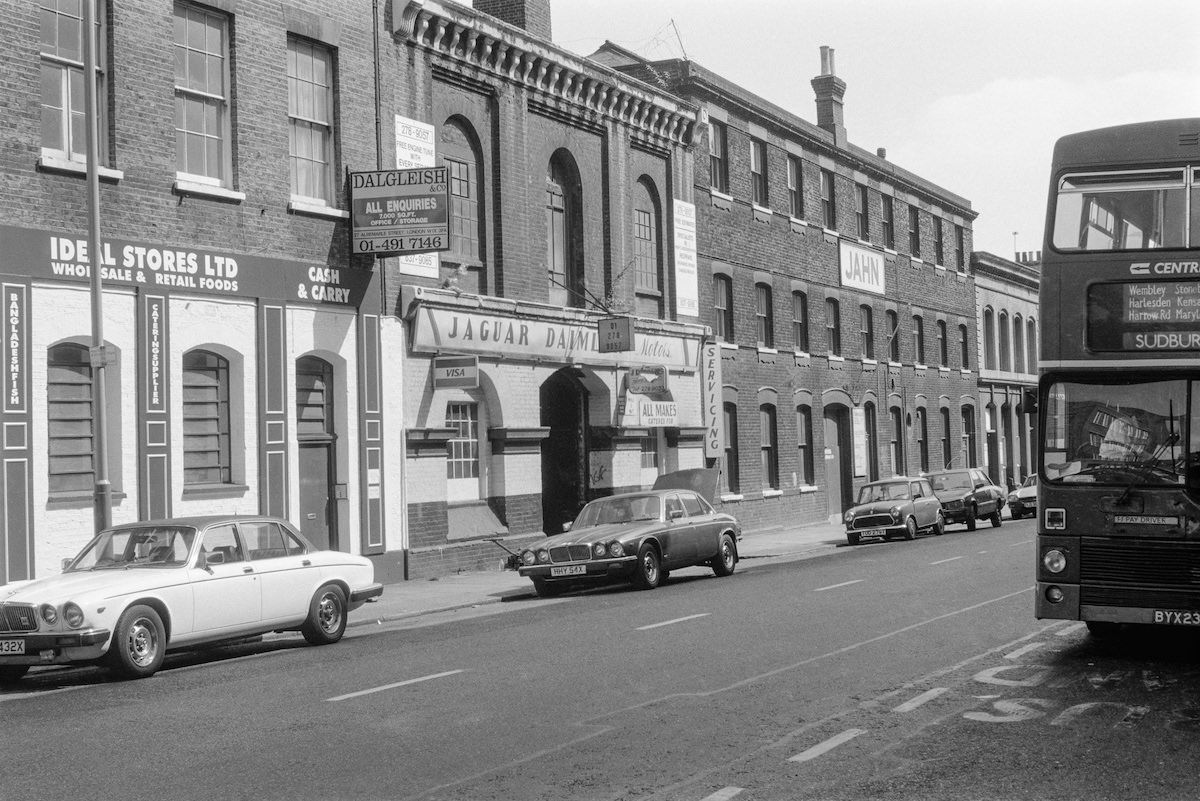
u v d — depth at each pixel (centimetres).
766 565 2628
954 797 709
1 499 1622
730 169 3619
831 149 4247
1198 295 1156
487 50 2583
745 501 3609
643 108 3133
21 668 1291
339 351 2200
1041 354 1206
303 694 1098
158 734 933
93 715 1027
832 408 4259
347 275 2214
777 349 3841
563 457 2966
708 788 737
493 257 2614
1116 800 699
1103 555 1170
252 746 880
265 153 2069
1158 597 1151
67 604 1212
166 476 1859
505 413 2606
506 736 894
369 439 2253
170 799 737
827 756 816
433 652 1353
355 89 2266
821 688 1062
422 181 2177
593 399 2970
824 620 1523
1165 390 1165
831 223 4300
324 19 2197
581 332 2834
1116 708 962
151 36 1870
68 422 1738
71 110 1777
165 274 1873
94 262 1554
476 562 2497
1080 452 1185
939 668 1155
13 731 963
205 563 1367
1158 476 1157
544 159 2791
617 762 807
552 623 1590
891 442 4672
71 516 1708
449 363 2384
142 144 1850
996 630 1409
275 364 2064
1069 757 802
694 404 3334
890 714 949
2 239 1638
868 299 4534
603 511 2197
